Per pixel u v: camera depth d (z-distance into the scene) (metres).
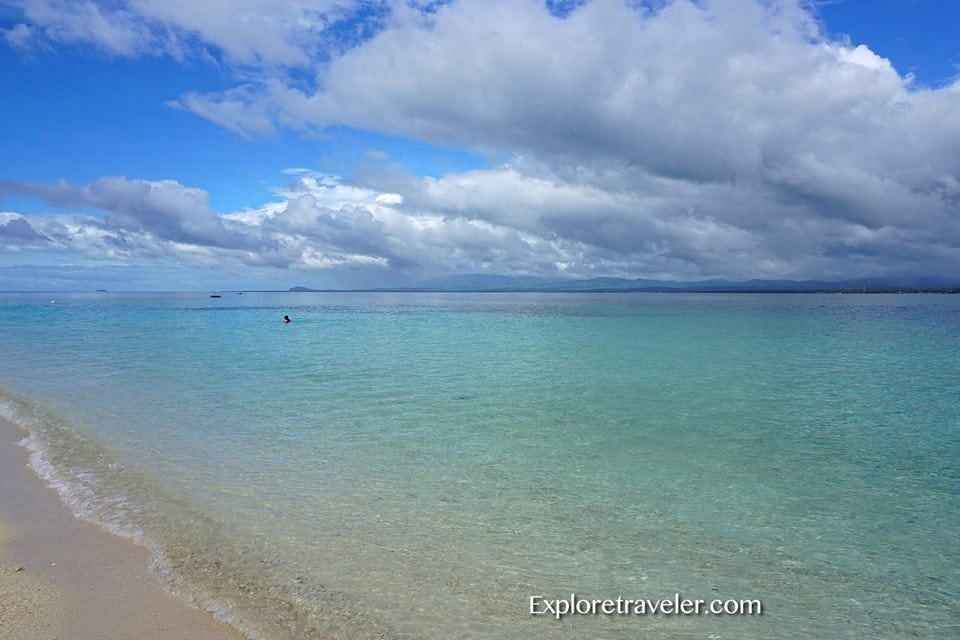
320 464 12.39
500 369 27.67
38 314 80.06
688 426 16.56
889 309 106.12
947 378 25.75
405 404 19.08
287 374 25.56
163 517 9.29
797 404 19.95
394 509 9.93
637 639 6.45
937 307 116.56
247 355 32.78
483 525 9.34
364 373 26.05
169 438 14.32
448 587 7.41
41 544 8.20
